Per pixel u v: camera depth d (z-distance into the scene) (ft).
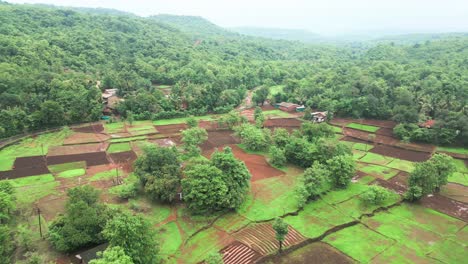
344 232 157.69
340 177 198.18
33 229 148.46
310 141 263.49
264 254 139.23
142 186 187.01
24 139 268.00
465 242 149.89
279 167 232.94
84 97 327.47
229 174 177.68
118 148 259.39
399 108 321.32
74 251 135.23
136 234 119.44
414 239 152.05
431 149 265.34
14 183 191.01
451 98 320.91
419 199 186.70
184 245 145.28
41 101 310.04
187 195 165.37
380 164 237.86
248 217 167.94
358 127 327.06
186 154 237.04
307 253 141.28
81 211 139.33
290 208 176.96
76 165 222.07
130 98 350.43
